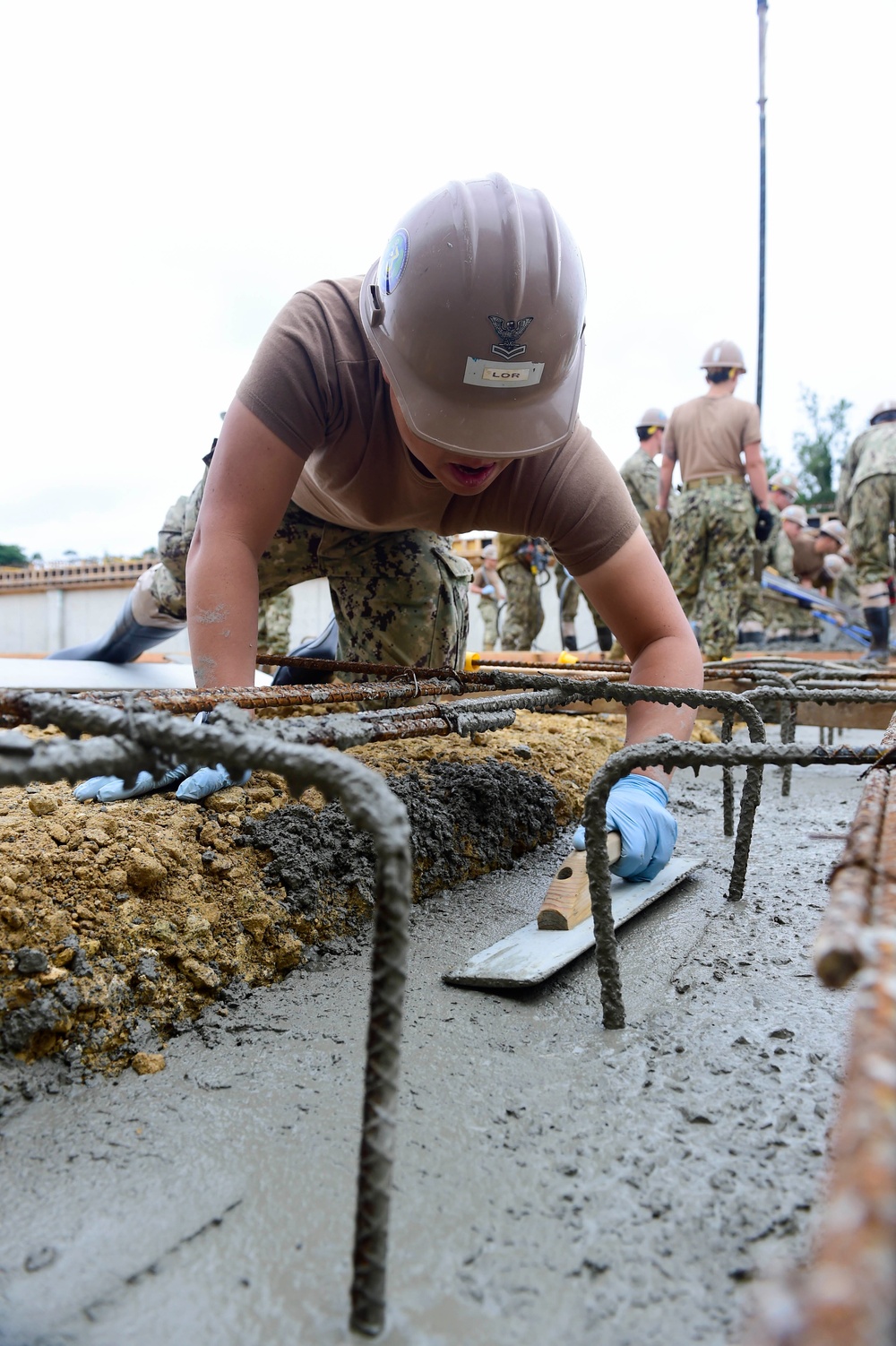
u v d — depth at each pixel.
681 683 2.35
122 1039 1.56
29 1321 0.99
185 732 1.07
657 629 2.43
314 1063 1.52
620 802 2.20
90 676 3.95
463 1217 1.14
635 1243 1.09
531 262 1.94
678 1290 1.02
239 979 1.78
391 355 2.08
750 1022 1.62
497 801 2.64
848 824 3.14
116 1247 1.10
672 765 1.52
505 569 9.76
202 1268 1.07
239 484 2.19
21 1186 1.22
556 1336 0.96
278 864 2.00
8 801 2.17
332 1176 1.23
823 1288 0.42
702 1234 1.10
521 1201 1.17
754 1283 1.02
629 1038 1.57
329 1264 1.07
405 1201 1.17
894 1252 0.43
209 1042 1.61
